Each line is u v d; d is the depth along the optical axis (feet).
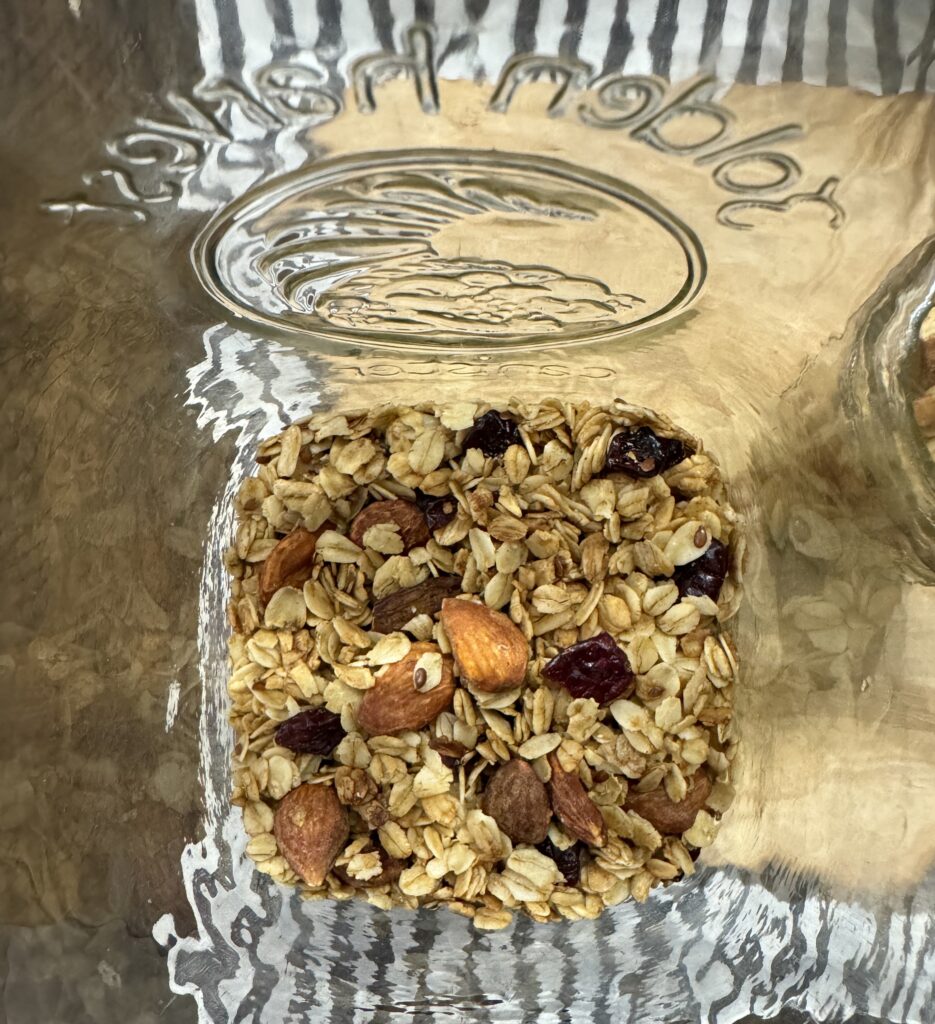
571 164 0.31
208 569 0.52
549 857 0.49
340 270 0.39
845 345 0.40
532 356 0.47
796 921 0.44
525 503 0.52
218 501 0.53
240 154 0.31
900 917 0.41
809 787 0.45
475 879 0.48
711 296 0.40
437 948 0.47
